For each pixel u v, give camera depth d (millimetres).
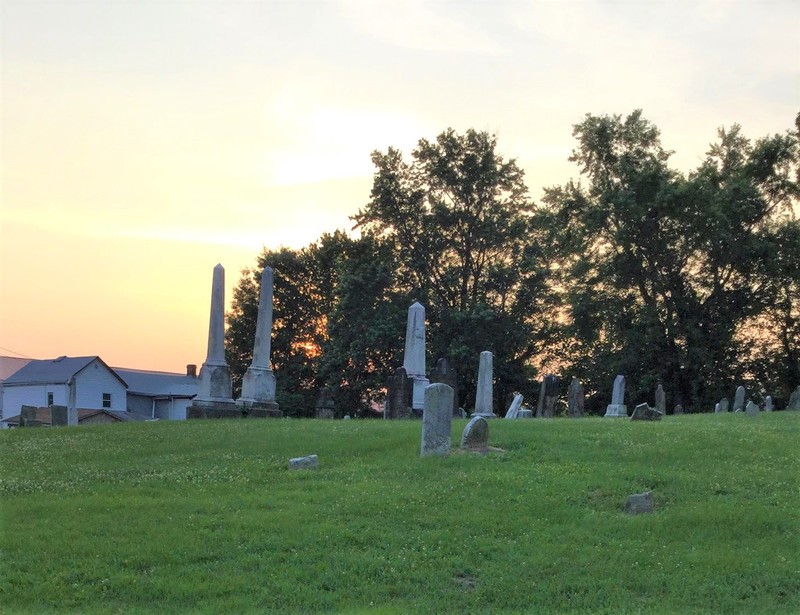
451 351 53750
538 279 58188
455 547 11773
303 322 72875
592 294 56562
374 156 60344
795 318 55281
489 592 10281
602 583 10578
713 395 53969
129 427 25375
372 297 58250
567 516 13297
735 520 12945
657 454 17781
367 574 10773
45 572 10695
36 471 17609
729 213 52312
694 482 15234
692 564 11281
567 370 60062
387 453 18500
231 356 70875
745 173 55281
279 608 9656
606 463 16875
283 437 21062
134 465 18047
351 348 56906
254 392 31531
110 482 16156
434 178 59938
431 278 59875
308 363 70312
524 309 59062
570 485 14938
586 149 59500
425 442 17875
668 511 13602
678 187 52094
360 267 58281
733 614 9750
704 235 52781
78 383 65938
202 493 14852
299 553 11406
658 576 10859
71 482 16219
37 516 13305
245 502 14000
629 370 55125
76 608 9633
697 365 53156
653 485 15141
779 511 13391
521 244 59688
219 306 31000
